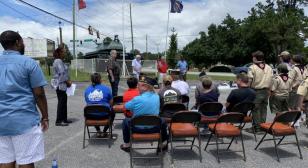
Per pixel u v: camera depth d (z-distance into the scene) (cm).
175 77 901
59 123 951
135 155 688
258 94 826
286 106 827
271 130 663
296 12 5322
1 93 400
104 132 811
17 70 403
